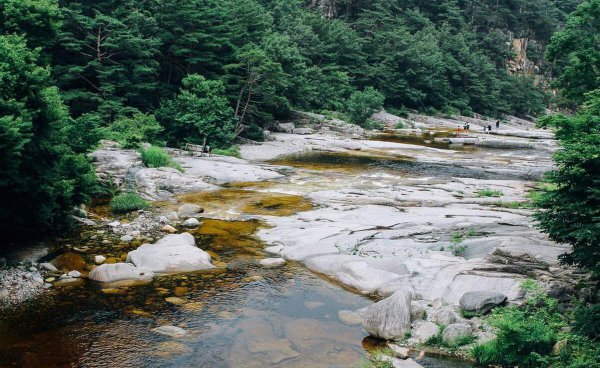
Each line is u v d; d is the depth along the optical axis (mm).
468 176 28062
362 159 34156
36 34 15594
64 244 13391
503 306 9211
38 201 12250
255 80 38844
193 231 15422
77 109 34844
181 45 39750
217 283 11258
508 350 7711
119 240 14031
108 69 34219
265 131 42375
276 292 10891
